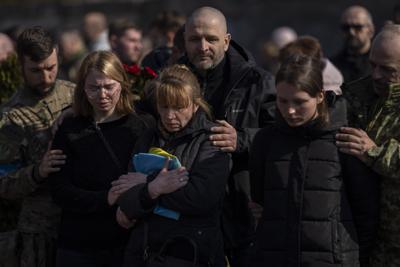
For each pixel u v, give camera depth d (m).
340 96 9.37
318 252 8.83
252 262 9.28
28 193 10.45
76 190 9.88
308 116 8.91
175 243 9.13
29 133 10.88
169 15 16.69
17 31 17.89
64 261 9.95
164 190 9.06
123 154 9.98
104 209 9.79
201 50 10.55
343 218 8.95
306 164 8.97
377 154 9.00
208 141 9.37
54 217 10.68
